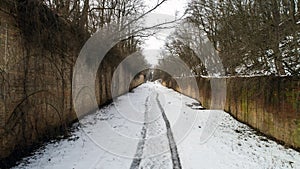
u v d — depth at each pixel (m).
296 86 7.23
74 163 5.97
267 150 7.36
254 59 9.79
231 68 13.64
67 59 10.08
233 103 13.80
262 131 9.69
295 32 7.19
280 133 8.18
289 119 7.57
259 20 8.43
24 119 6.56
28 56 6.76
